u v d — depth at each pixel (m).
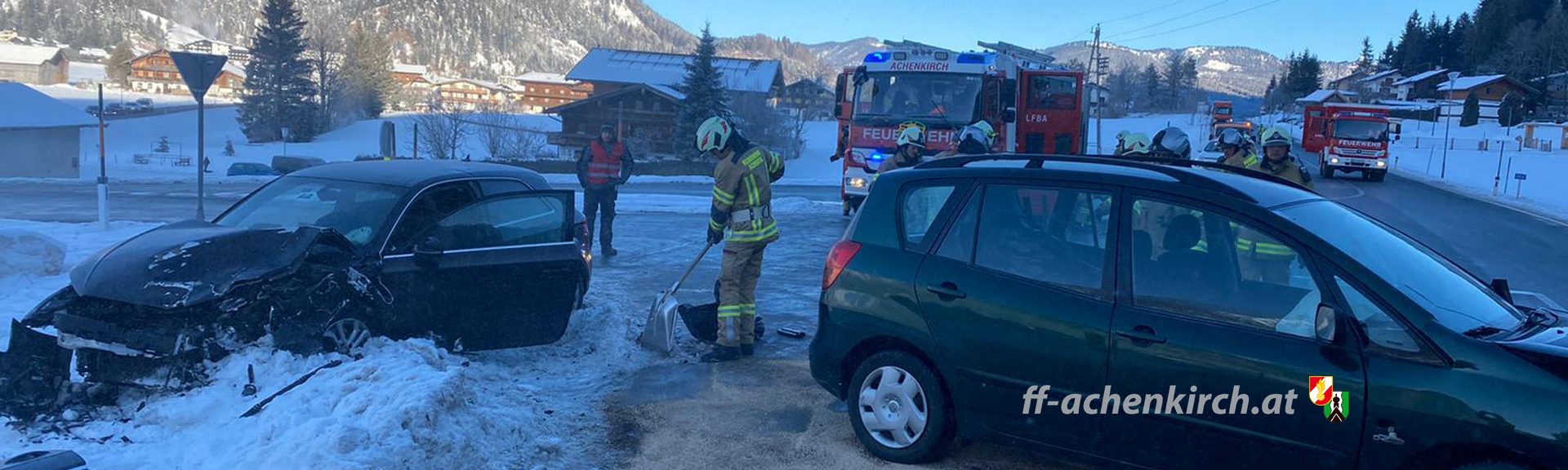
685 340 7.45
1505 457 3.51
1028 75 18.56
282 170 44.09
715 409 5.80
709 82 57.72
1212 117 68.31
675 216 17.88
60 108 42.94
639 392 6.11
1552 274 13.12
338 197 6.57
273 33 77.25
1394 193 29.81
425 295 6.24
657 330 7.02
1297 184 5.00
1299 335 3.90
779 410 5.79
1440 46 139.50
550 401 5.81
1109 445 4.32
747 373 6.60
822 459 5.01
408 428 4.46
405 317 6.18
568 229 7.12
